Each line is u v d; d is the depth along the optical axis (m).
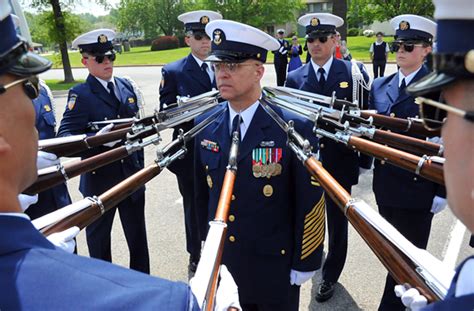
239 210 2.21
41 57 0.87
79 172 1.87
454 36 0.71
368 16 31.69
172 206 5.04
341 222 3.12
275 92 2.33
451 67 0.70
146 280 0.81
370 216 1.39
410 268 1.15
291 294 2.35
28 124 0.83
